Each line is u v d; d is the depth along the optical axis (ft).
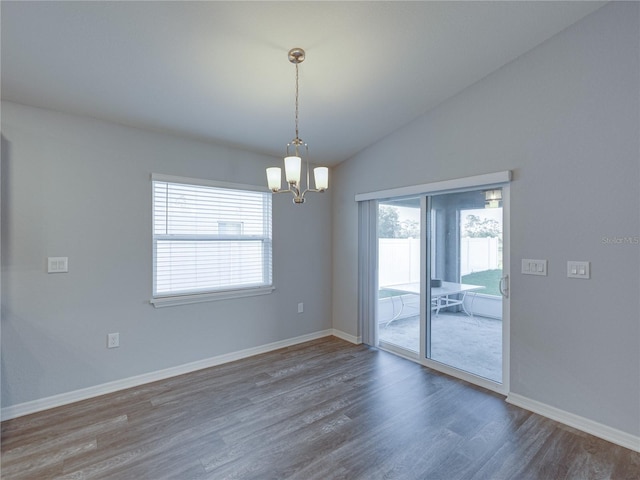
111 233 9.32
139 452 6.70
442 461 6.43
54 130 8.51
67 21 6.19
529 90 8.26
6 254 7.93
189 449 6.79
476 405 8.53
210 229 11.25
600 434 7.19
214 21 6.53
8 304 7.96
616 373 7.00
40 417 7.98
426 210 11.07
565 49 7.64
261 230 12.47
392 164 11.83
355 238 13.46
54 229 8.50
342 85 8.97
